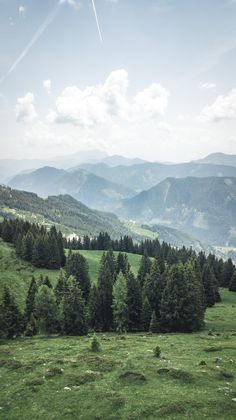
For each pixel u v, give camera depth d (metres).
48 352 53.03
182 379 38.09
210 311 103.31
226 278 153.25
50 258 136.75
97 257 169.00
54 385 38.34
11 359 48.56
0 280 114.06
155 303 87.31
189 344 57.38
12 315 72.62
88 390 36.44
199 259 166.38
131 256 185.00
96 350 52.50
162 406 31.73
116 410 32.00
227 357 47.78
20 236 147.38
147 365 43.12
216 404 31.53
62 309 78.88
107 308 87.62
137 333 77.44
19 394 36.72
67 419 31.41
